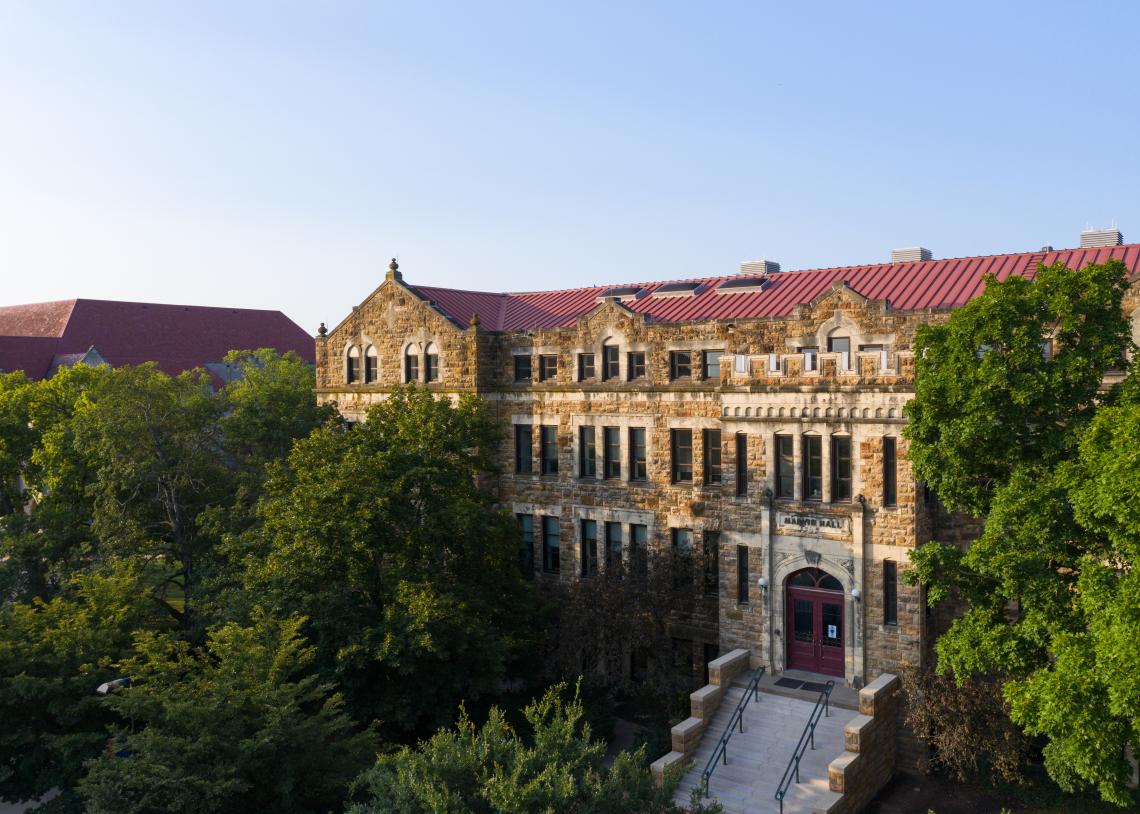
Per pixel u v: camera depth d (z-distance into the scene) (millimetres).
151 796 24016
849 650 34094
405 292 47156
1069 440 23781
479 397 45000
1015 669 24844
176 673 28250
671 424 40281
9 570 45156
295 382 67438
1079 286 24438
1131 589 19516
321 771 27094
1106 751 20312
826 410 34312
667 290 45812
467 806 20000
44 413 57969
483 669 35281
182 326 101438
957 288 36688
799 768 30516
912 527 32594
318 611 34375
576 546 43562
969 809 29688
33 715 31047
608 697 39000
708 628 39781
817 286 41125
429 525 35969
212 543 47656
